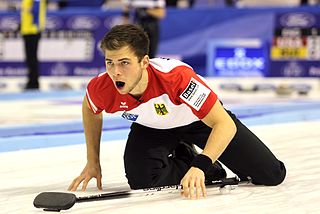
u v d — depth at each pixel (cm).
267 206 548
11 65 2316
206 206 545
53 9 2570
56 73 2294
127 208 539
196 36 2197
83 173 621
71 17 2278
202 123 607
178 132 621
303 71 2111
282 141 967
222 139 554
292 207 545
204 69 2198
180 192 596
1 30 2312
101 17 2256
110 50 511
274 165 622
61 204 514
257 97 1894
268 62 2138
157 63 555
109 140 1016
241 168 617
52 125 1186
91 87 571
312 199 577
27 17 1944
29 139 959
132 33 514
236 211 529
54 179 695
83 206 546
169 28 2212
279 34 2123
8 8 2703
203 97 550
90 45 2267
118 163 793
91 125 610
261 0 2642
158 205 549
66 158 838
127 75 517
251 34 2153
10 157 848
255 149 611
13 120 1304
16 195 612
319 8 2083
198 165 554
